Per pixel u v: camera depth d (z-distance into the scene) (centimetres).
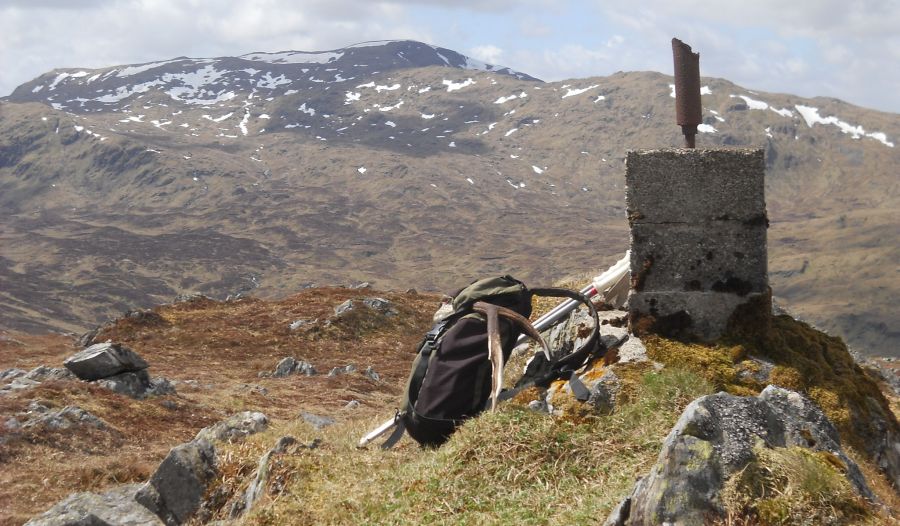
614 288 884
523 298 786
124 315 4247
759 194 784
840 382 768
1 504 1525
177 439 2089
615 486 581
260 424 955
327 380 3128
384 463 729
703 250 796
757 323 788
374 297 4784
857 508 485
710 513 471
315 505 662
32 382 2383
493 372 707
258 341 3969
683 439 494
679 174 796
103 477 1684
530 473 623
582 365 801
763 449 496
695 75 834
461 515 591
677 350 771
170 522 805
